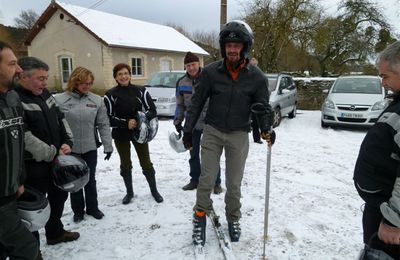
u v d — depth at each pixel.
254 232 3.39
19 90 2.64
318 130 9.05
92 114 3.45
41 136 2.71
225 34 2.81
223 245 3.08
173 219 3.68
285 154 6.44
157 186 4.66
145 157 4.07
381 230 1.79
